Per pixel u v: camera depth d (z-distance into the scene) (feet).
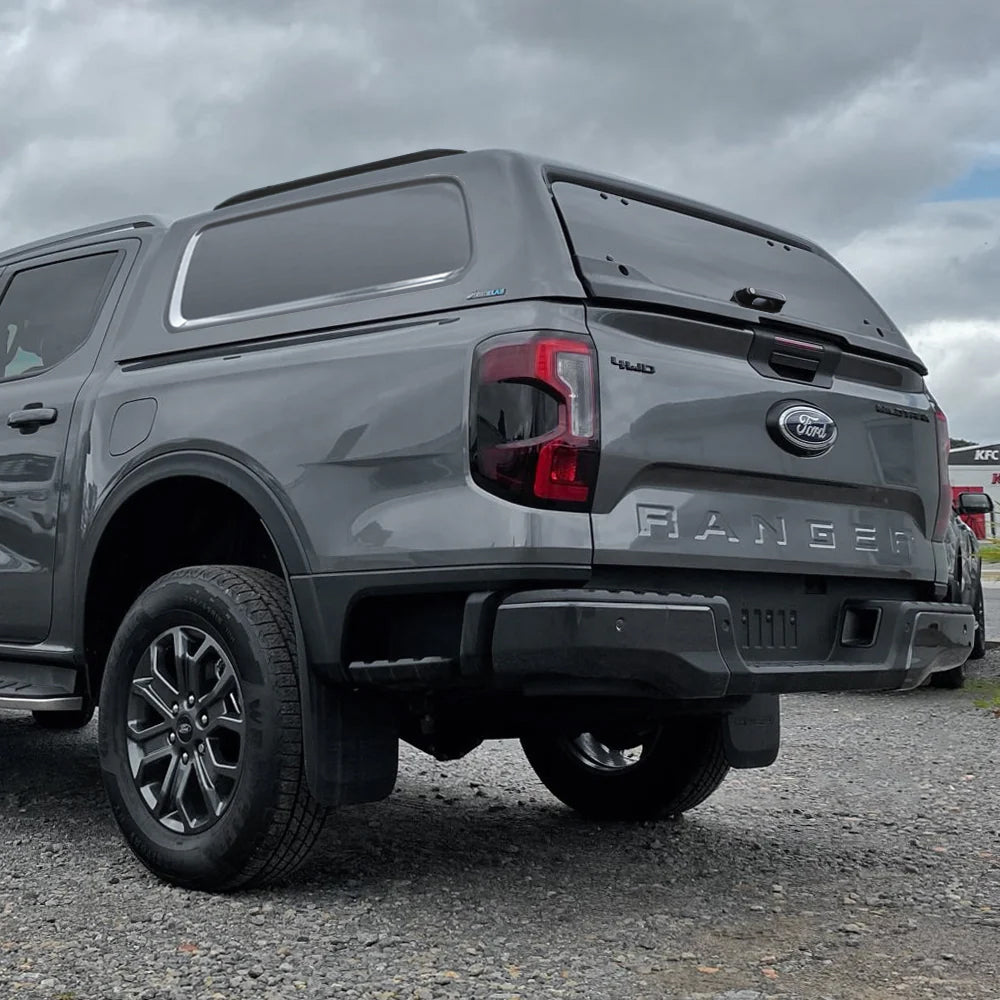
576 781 15.67
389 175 12.33
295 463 11.52
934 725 23.56
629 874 13.00
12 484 14.58
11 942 10.55
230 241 13.58
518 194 11.25
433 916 11.37
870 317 14.67
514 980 9.75
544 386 10.25
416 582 10.57
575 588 10.21
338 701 11.44
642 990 9.56
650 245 12.19
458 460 10.46
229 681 11.79
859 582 12.74
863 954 10.50
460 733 12.90
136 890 12.09
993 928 11.27
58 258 15.87
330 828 14.75
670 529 10.81
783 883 12.75
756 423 11.62
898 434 13.24
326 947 10.46
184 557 14.10
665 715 12.34
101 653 14.02
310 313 12.20
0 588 14.67
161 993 9.37
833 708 25.81
